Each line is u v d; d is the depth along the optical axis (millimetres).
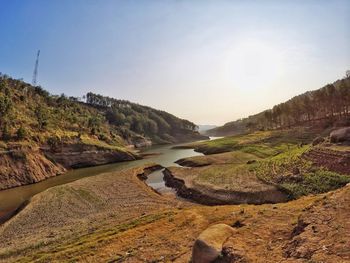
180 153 147500
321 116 138375
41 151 103125
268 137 124875
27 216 46000
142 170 86750
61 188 62969
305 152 64188
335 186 43625
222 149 127188
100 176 76688
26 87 180000
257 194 47688
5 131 97188
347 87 105188
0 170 79750
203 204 50406
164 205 49625
